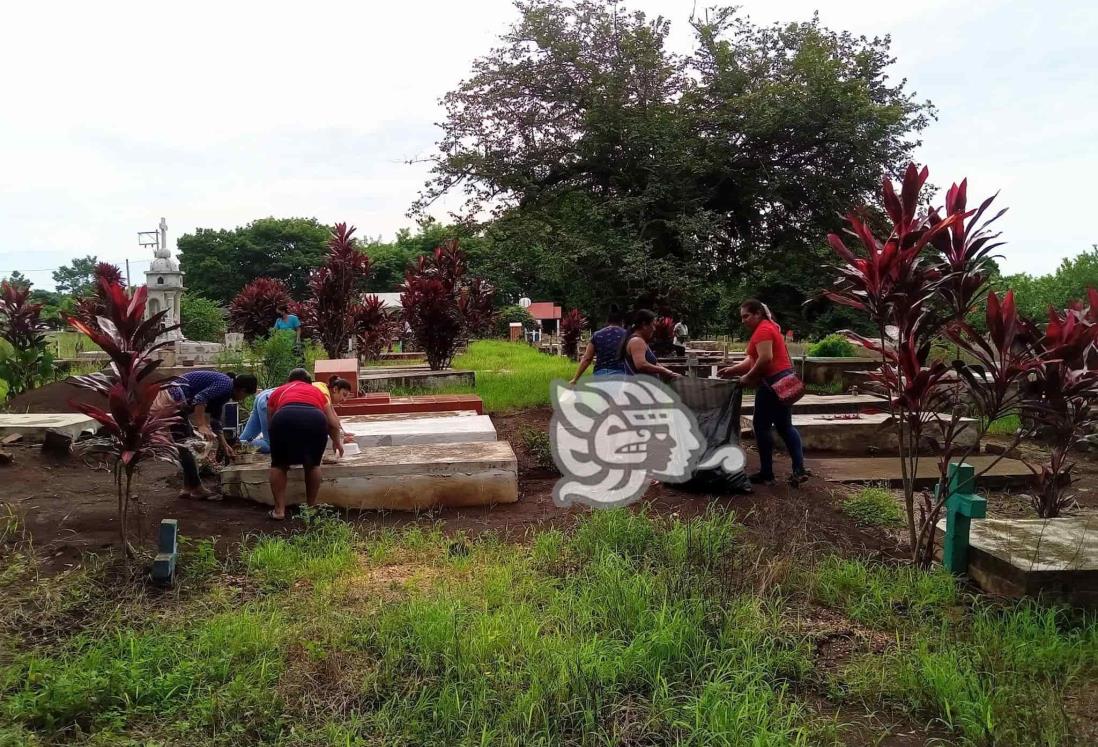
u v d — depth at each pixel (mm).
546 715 3109
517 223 13711
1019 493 7273
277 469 5656
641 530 5242
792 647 3850
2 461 6648
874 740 3127
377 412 9086
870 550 5336
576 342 24688
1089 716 3295
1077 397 5082
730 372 6793
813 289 14508
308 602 4258
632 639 3801
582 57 13000
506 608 4145
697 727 3062
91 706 3211
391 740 3039
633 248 11797
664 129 12578
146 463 7367
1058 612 4211
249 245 60844
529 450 7805
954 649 3736
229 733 3066
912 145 12695
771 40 13828
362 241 69250
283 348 12141
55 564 4637
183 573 4594
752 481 6676
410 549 5195
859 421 8789
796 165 13234
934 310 5090
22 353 10766
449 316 14555
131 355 4562
